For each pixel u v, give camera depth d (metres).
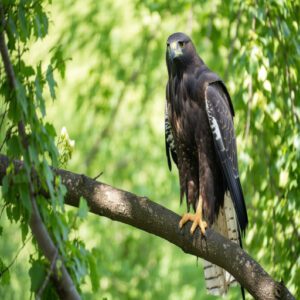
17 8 7.64
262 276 9.59
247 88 12.36
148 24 20.50
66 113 21.67
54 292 7.88
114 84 21.34
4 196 7.58
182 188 12.23
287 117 12.39
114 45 20.88
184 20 19.62
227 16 15.38
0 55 7.63
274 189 12.52
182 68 11.77
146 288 20.56
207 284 11.34
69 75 21.31
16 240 13.26
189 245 9.83
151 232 9.77
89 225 19.97
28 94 7.52
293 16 12.77
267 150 12.92
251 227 12.73
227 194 11.74
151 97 21.75
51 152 7.47
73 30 20.78
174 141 12.21
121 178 21.77
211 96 11.55
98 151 21.69
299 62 12.48
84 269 7.71
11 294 12.76
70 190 9.41
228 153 11.50
